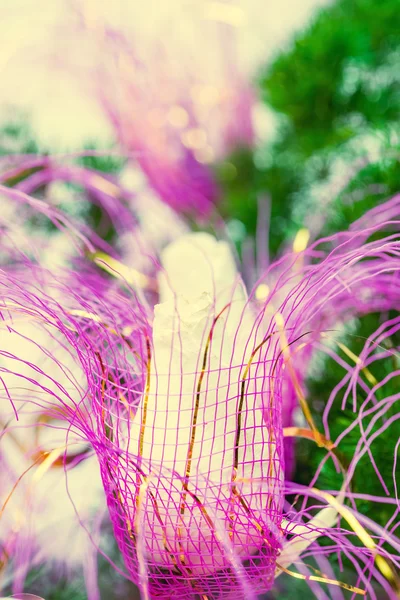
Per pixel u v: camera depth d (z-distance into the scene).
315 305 0.44
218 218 0.72
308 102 0.67
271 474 0.40
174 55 0.81
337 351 0.53
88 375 0.42
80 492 0.51
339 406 0.51
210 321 0.42
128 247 0.63
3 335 0.49
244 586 0.40
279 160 0.72
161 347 0.42
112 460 0.41
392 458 0.46
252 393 0.40
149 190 0.73
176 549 0.40
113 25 0.79
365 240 0.54
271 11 0.93
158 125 0.75
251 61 0.86
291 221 0.67
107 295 0.47
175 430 0.41
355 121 0.66
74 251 0.58
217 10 0.80
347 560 0.46
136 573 0.42
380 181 0.57
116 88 0.74
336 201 0.59
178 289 0.47
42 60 0.77
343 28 0.65
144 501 0.40
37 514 0.49
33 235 0.59
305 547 0.43
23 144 0.65
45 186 0.61
